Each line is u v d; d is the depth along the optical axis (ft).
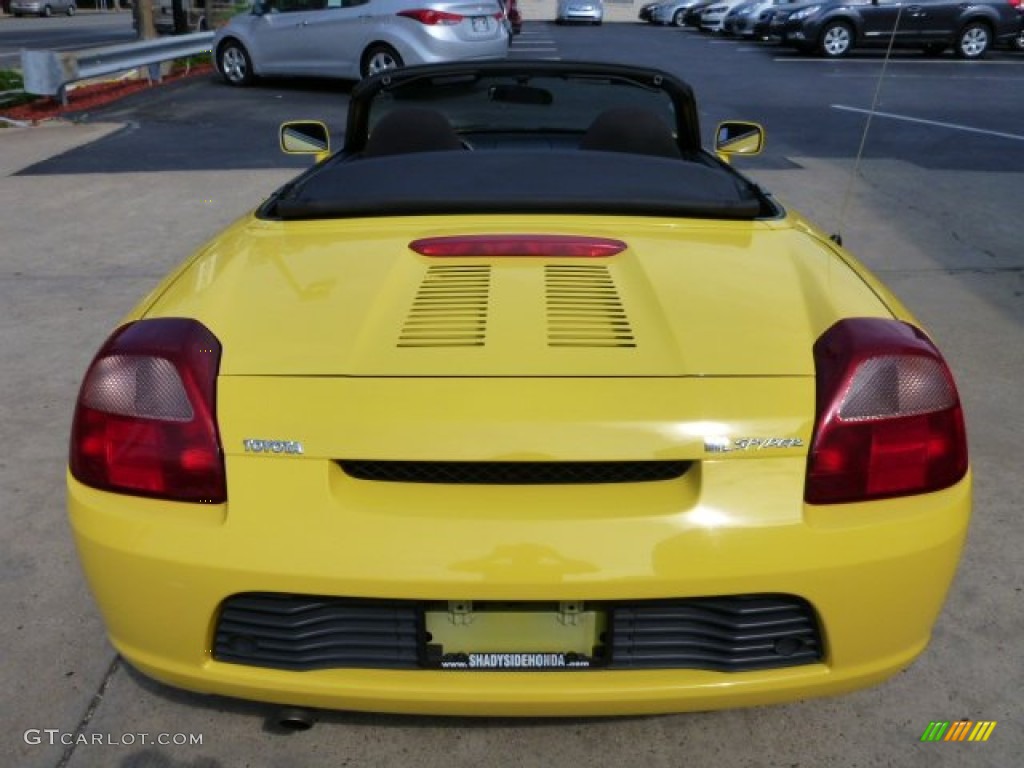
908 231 19.69
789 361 5.36
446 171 7.76
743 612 5.27
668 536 5.02
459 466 5.12
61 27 109.91
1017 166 25.59
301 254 6.57
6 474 10.29
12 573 8.48
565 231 6.88
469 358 5.36
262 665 5.46
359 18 37.70
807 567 5.11
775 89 42.83
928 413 5.35
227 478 5.18
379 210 7.21
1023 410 11.63
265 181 23.98
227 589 5.19
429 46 36.78
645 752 6.46
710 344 5.46
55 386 12.66
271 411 5.18
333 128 31.09
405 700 5.39
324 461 5.11
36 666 7.30
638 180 7.64
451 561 5.03
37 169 25.75
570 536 5.02
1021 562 8.50
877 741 6.54
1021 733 6.59
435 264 6.32
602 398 5.12
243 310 5.84
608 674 5.37
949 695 6.95
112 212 21.54
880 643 5.44
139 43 40.45
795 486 5.12
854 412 5.19
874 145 28.71
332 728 6.67
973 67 52.85
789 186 23.12
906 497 5.31
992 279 16.83
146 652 5.60
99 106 36.17
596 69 10.57
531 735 6.60
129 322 5.98
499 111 11.33
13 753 6.46
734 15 77.00
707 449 5.05
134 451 5.32
